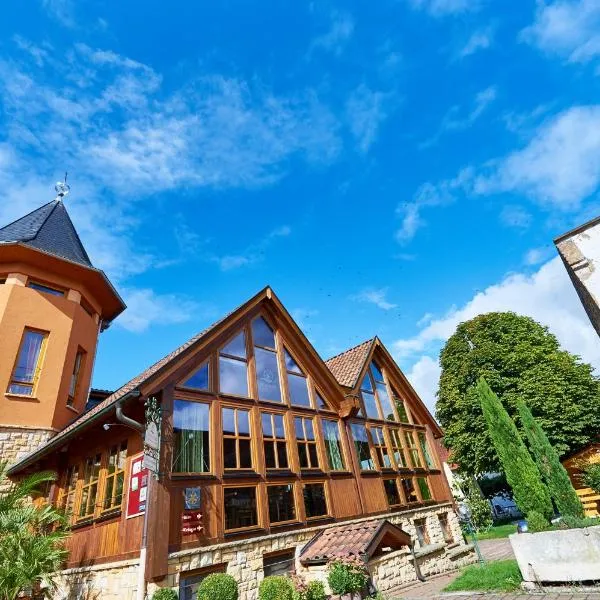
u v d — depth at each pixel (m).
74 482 10.37
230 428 10.03
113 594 7.47
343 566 8.45
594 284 10.08
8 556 8.02
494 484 31.14
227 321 11.46
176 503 7.85
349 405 13.93
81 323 15.76
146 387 8.43
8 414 12.61
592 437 23.61
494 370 25.94
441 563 12.58
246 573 8.33
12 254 14.16
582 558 6.67
